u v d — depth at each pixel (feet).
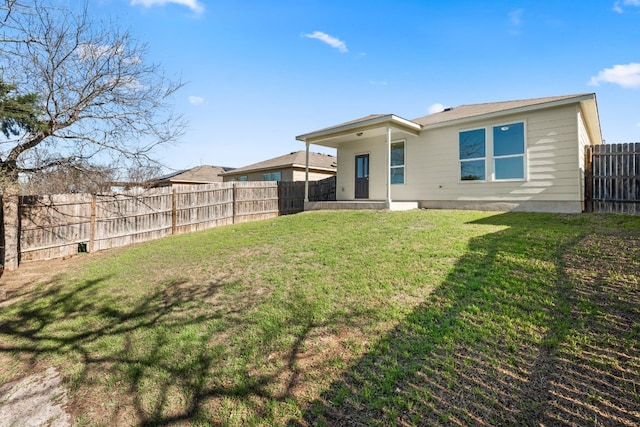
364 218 30.25
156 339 12.09
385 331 10.39
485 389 7.44
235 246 24.99
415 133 37.68
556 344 8.70
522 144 30.53
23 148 23.86
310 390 8.29
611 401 6.71
